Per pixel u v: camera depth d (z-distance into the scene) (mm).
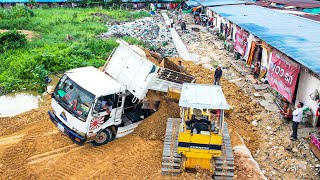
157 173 11602
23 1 49719
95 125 12727
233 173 11172
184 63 24297
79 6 53656
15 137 14008
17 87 20234
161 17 47375
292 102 16797
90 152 13086
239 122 16000
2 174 11609
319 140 12844
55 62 23156
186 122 11367
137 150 13102
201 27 40531
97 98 12391
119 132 13930
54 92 13492
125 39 30438
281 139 14453
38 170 11914
